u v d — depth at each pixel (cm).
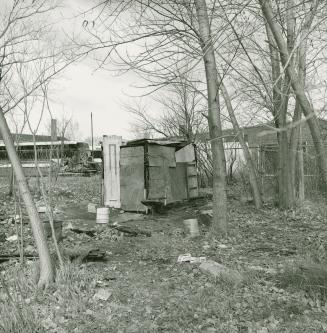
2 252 888
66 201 1772
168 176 1647
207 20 805
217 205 1044
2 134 621
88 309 564
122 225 1205
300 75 498
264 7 423
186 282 670
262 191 1889
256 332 482
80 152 3981
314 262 708
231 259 816
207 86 1020
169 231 1145
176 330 497
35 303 575
